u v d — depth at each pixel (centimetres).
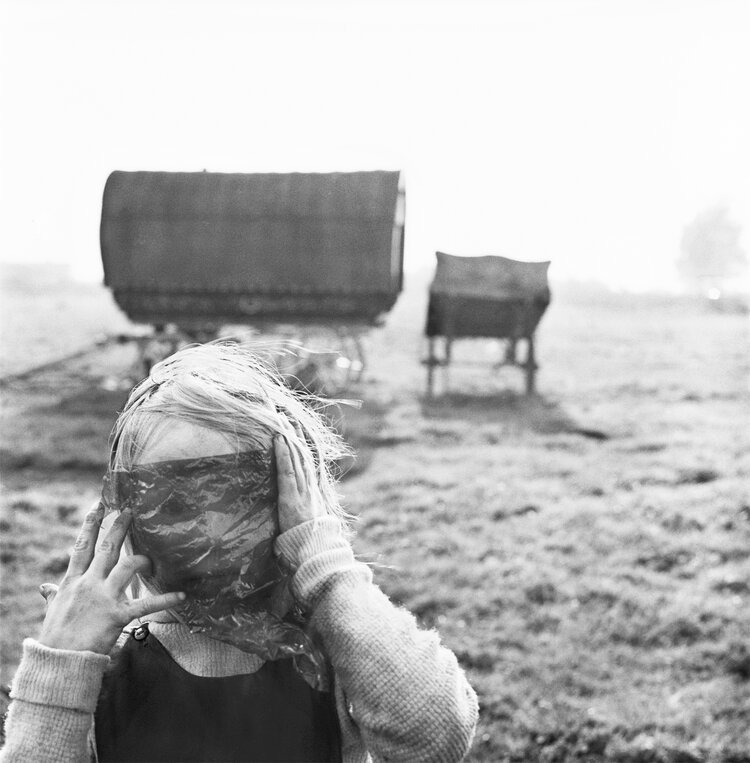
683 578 423
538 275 602
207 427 93
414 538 466
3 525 509
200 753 91
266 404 98
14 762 84
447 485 504
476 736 318
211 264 569
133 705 93
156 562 93
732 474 490
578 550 445
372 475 527
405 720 89
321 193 564
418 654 93
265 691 93
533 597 414
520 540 461
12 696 88
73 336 706
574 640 378
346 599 94
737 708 332
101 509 96
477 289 608
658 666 361
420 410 601
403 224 591
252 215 564
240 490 92
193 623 92
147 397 98
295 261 567
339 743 97
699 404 557
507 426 569
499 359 630
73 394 683
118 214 574
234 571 92
